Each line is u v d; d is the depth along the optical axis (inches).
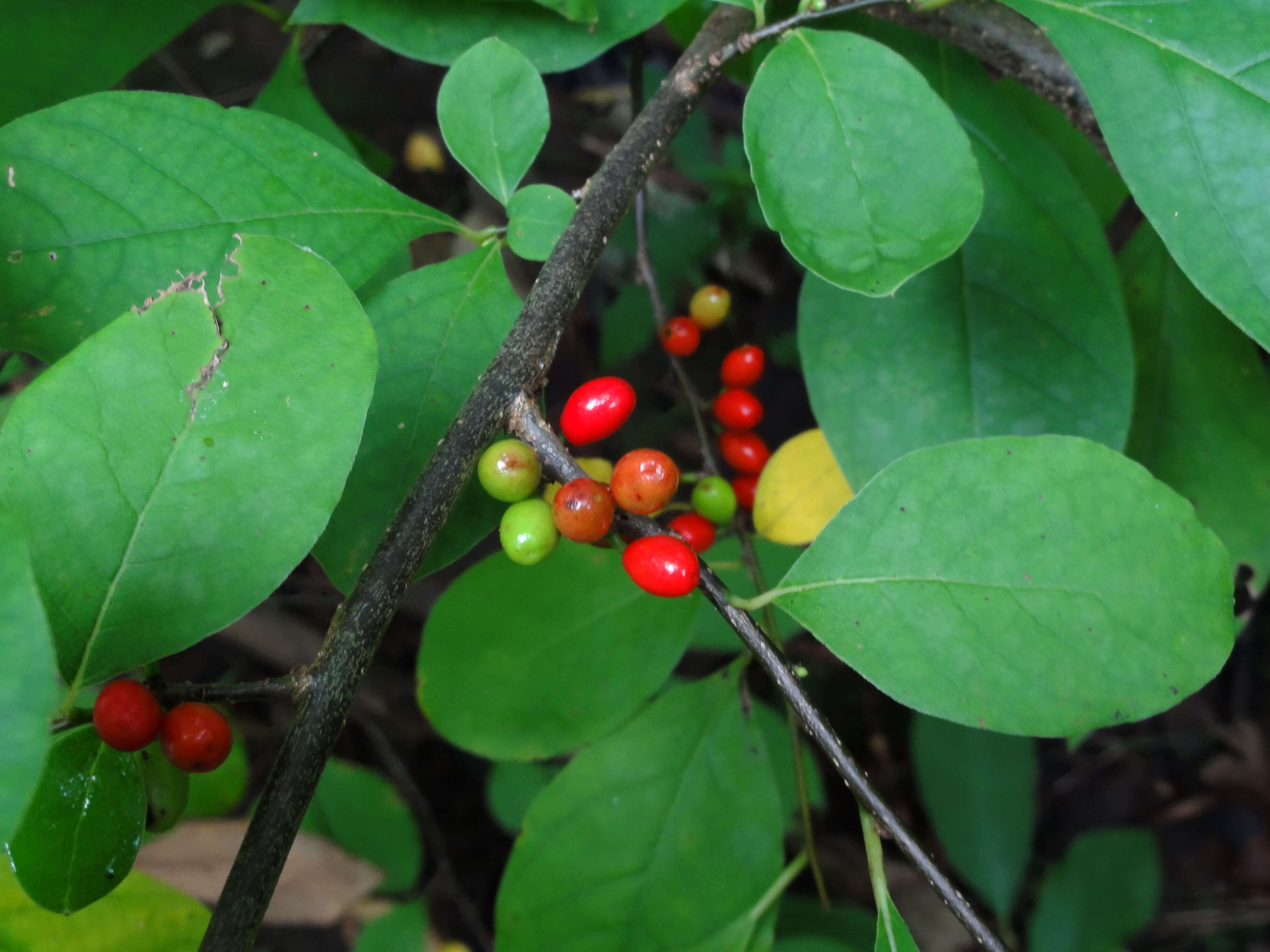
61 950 6.9
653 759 8.3
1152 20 6.7
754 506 8.7
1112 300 8.2
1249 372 9.4
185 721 5.5
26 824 5.6
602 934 8.1
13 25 8.2
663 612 8.5
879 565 6.0
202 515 5.6
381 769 14.0
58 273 6.3
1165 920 15.7
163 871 9.3
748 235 13.8
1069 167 9.9
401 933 11.0
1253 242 6.4
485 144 7.0
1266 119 6.5
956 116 8.6
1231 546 9.4
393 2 7.6
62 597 5.5
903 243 6.2
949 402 8.0
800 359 13.9
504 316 6.8
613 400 6.1
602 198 6.8
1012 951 5.7
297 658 12.6
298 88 8.4
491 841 14.4
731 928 8.2
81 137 6.5
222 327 5.7
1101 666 5.9
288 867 10.6
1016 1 6.7
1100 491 6.1
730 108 15.1
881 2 6.7
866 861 14.9
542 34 7.6
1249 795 16.0
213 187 6.6
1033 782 13.1
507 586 8.4
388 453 6.5
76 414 5.5
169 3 8.5
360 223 6.8
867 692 15.4
